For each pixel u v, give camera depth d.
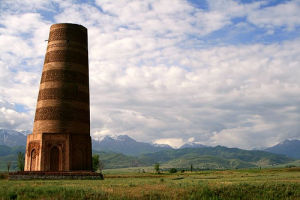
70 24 66.88
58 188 35.72
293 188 44.12
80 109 63.44
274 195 40.72
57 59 64.12
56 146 58.81
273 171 125.31
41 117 61.06
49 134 59.06
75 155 59.81
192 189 39.31
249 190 41.66
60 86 62.38
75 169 59.38
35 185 40.38
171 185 42.69
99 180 54.00
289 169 129.38
